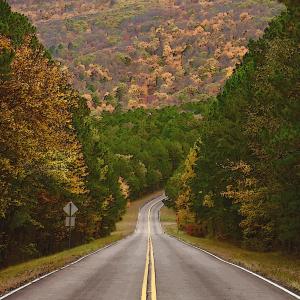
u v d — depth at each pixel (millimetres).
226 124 49125
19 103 26703
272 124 33219
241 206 42125
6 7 32719
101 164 71938
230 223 52312
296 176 30094
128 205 184125
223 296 17438
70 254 40844
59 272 25672
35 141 28344
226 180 49688
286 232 33312
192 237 82875
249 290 19094
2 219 36312
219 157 51281
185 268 27875
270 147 30484
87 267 28516
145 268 27547
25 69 26922
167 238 83812
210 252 44125
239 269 27797
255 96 37438
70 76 37125
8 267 35188
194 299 16672
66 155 36469
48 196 44469
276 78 29359
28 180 33719
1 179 29562
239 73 50531
